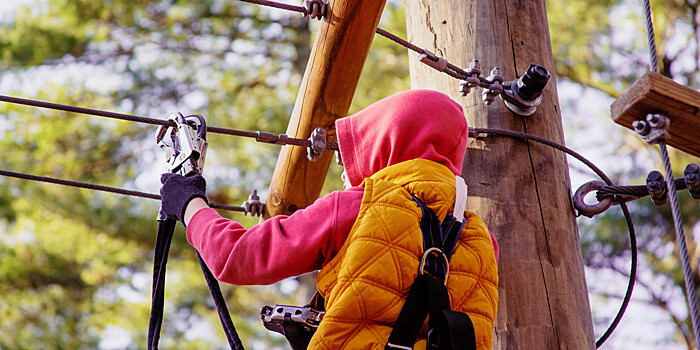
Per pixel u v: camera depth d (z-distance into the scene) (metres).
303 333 1.69
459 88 2.31
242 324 9.74
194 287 9.59
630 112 1.41
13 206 8.90
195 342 9.55
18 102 2.02
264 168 8.77
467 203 2.28
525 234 2.23
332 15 2.35
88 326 9.44
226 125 8.73
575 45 8.13
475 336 1.51
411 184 1.60
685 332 8.52
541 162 2.33
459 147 1.74
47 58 9.08
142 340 9.36
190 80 9.23
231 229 1.63
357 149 1.74
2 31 9.04
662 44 8.34
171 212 1.72
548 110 2.43
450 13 2.51
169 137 1.88
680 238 1.33
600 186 2.38
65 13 8.96
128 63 9.19
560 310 2.18
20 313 9.26
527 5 2.54
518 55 2.44
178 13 9.10
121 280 9.43
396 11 8.16
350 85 2.51
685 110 1.38
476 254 1.61
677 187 2.24
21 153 9.10
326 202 1.59
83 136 9.15
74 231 8.89
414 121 1.69
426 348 1.46
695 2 8.16
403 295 1.49
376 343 1.45
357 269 1.48
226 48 9.30
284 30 9.27
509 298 2.17
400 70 8.09
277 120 8.57
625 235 8.33
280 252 1.55
